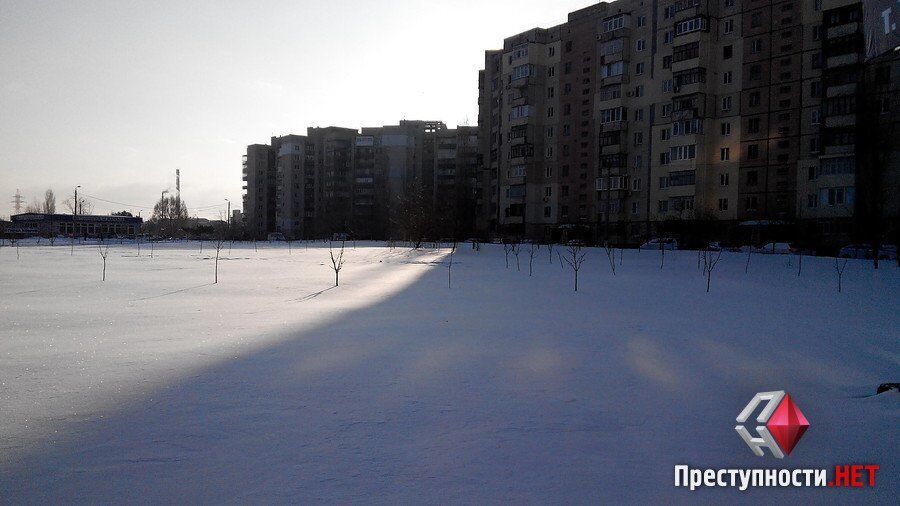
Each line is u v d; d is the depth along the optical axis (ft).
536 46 217.97
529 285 63.10
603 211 197.26
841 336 31.55
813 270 74.95
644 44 186.91
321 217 367.45
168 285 61.16
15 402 18.49
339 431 15.99
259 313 40.34
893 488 12.49
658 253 111.86
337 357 25.76
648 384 21.26
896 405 18.15
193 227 411.34
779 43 155.02
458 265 96.58
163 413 17.49
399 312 41.22
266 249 165.48
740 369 23.70
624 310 42.55
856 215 132.98
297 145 390.42
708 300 49.26
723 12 166.81
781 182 154.40
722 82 166.81
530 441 15.34
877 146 128.16
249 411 17.76
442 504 11.72
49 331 32.19
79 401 18.66
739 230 159.63
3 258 112.37
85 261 103.96
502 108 236.22
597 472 13.38
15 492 12.14
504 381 21.63
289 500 11.84
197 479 12.83
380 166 353.72
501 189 236.63
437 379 21.88
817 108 147.84
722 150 166.40
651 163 183.11
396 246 171.73
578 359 25.55
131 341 29.30
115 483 12.59
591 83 204.03
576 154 208.44
